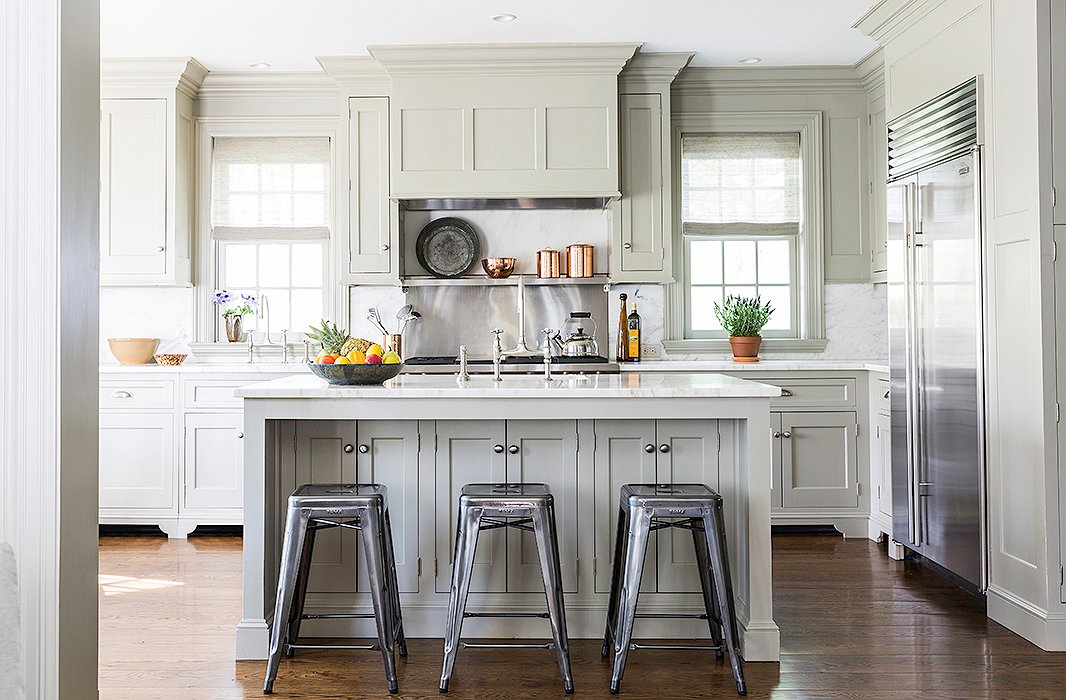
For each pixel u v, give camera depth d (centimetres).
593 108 525
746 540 318
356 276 546
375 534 287
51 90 178
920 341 407
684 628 333
